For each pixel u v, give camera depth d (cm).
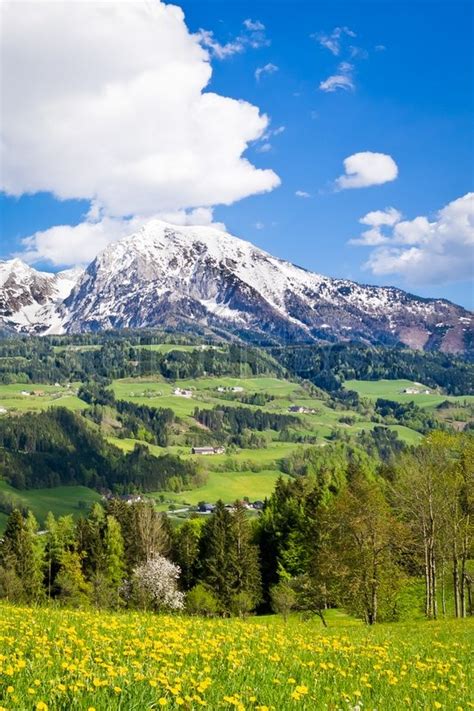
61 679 748
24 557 8769
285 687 890
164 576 7506
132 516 9912
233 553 8800
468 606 6041
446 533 5391
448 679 1169
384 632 2600
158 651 1032
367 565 4969
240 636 1472
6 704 622
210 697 777
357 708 796
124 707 689
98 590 7250
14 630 1206
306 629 2256
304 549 8750
